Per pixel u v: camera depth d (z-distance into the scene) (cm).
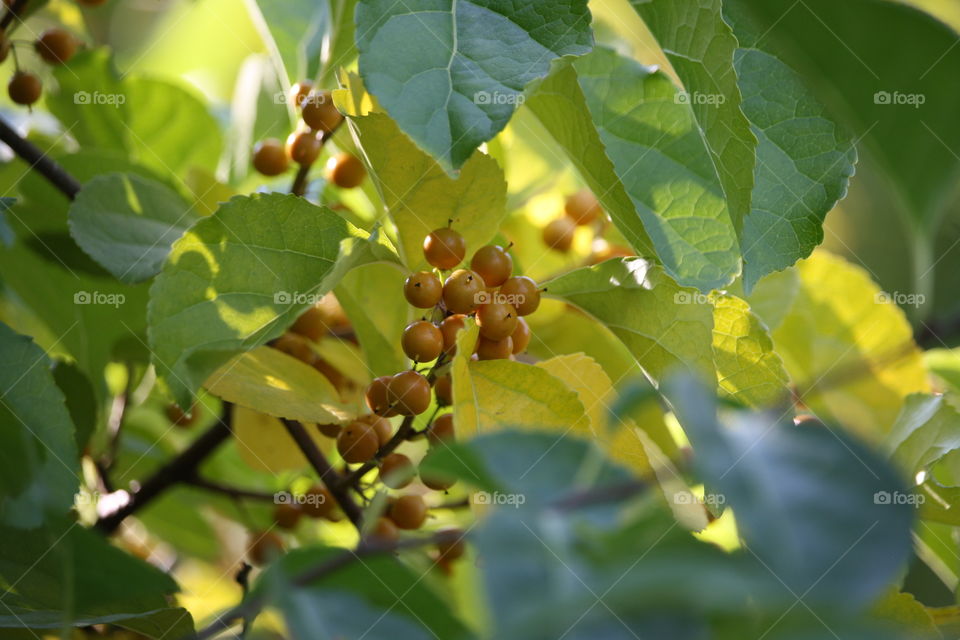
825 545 25
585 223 51
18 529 41
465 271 44
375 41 40
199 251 43
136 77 54
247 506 55
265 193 43
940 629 41
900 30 36
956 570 47
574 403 42
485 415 42
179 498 55
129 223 48
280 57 51
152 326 42
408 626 35
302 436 46
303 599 35
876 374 50
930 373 52
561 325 48
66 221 50
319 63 50
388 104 39
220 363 43
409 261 45
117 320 50
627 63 46
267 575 37
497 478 34
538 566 29
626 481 34
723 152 42
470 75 40
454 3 40
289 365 46
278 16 51
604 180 44
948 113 36
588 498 33
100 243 47
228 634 39
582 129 43
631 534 31
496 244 49
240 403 44
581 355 44
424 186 44
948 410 46
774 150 44
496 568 29
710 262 44
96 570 39
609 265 44
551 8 40
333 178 48
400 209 45
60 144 52
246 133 54
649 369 45
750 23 44
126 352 51
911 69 36
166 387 42
